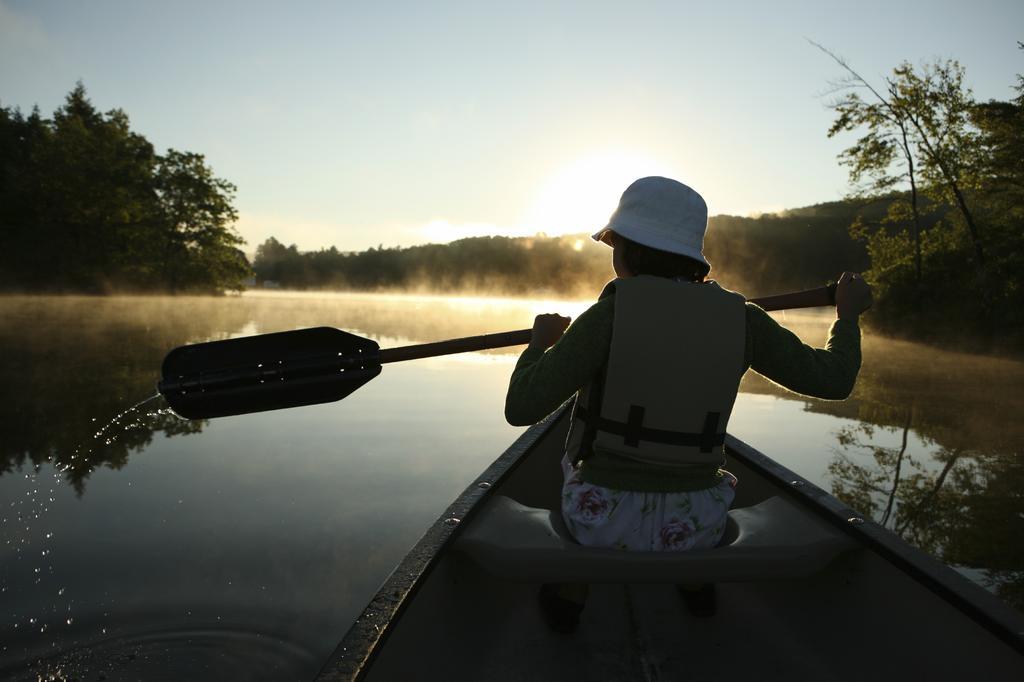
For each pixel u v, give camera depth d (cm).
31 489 409
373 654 108
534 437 269
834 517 158
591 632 161
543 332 136
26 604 254
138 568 289
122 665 214
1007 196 1709
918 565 132
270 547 315
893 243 2030
